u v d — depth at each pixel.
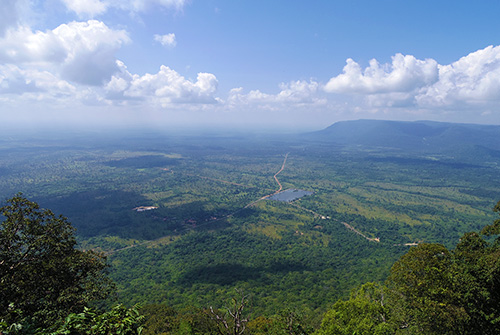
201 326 34.22
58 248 19.11
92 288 19.22
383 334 20.94
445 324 19.88
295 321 27.77
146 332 38.38
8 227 17.27
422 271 22.72
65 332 7.77
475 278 21.58
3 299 15.79
